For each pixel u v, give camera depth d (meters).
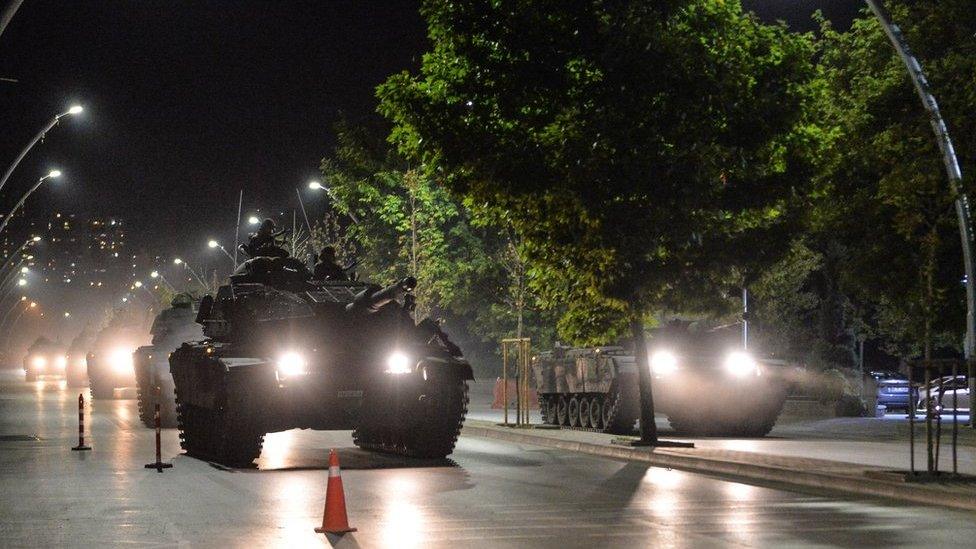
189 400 24.23
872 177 28.27
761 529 13.55
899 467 19.19
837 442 26.17
